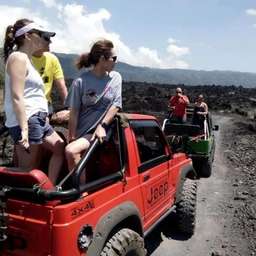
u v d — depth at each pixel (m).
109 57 4.35
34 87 3.96
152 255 6.25
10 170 3.80
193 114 13.51
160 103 47.72
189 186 6.64
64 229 3.48
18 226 3.64
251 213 8.27
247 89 118.88
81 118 4.47
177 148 6.83
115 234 4.04
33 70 3.97
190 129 12.19
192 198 6.57
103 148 4.63
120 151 4.51
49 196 3.47
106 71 4.43
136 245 4.14
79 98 4.45
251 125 28.12
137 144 4.94
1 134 4.59
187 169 6.71
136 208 4.46
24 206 3.62
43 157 4.46
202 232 7.23
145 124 5.30
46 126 4.09
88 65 4.46
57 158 4.15
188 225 6.69
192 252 6.43
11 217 3.67
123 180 4.42
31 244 3.60
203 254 6.38
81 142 4.16
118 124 4.56
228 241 6.88
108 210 4.04
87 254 3.66
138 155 4.84
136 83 127.50
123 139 4.57
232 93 93.38
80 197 3.72
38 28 4.03
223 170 13.10
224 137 23.45
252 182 11.15
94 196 3.86
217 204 9.02
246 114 44.97
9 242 3.70
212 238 7.00
